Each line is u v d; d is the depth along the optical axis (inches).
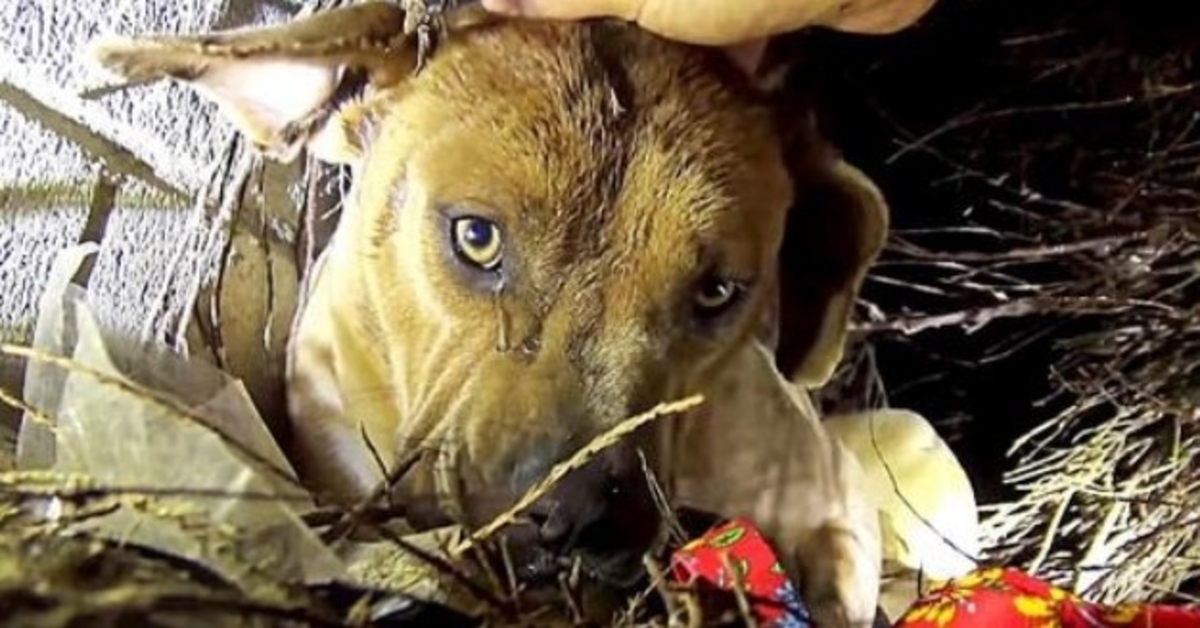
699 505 16.8
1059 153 21.8
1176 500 19.3
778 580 14.3
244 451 12.9
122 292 18.2
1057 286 20.7
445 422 15.6
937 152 21.6
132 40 16.1
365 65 16.6
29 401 14.9
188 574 11.4
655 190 15.8
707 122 16.2
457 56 16.5
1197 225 20.1
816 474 17.2
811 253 18.0
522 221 15.6
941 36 21.8
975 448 22.0
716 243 16.0
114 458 13.2
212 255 18.0
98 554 11.2
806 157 17.5
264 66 16.5
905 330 20.3
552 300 15.6
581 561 14.6
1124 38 21.5
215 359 17.8
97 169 18.4
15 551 11.0
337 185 18.5
